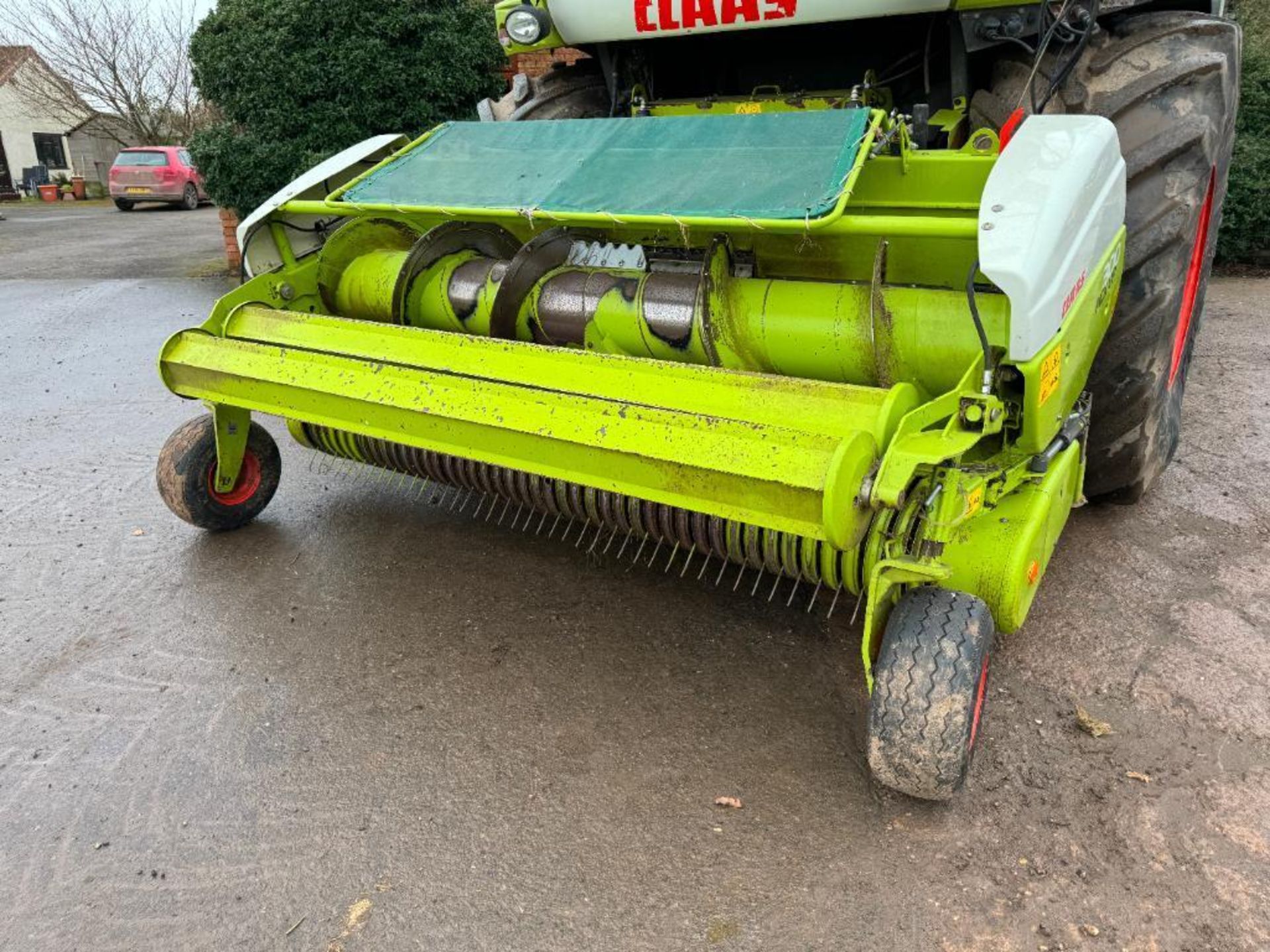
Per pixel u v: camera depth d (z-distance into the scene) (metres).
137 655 3.33
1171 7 3.83
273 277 3.79
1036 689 2.94
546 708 2.97
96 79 24.16
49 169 31.20
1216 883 2.24
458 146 3.53
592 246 3.46
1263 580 3.46
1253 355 6.08
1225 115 3.23
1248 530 3.82
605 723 2.89
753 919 2.21
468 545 4.02
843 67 4.04
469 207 3.10
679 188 2.88
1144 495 4.11
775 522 2.32
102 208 23.14
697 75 4.36
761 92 4.22
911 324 2.81
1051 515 2.70
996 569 2.48
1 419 5.86
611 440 2.50
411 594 3.65
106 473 4.94
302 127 8.56
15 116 29.81
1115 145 2.72
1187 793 2.51
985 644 2.33
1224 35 3.17
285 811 2.60
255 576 3.82
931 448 2.19
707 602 3.52
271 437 4.16
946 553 2.54
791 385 2.45
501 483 3.49
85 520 4.39
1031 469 2.70
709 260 3.05
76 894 2.36
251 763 2.79
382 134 8.62
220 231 15.34
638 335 3.22
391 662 3.24
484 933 2.20
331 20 8.32
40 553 4.07
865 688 3.01
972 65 3.73
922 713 2.25
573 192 3.03
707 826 2.48
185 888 2.37
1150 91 3.09
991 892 2.25
